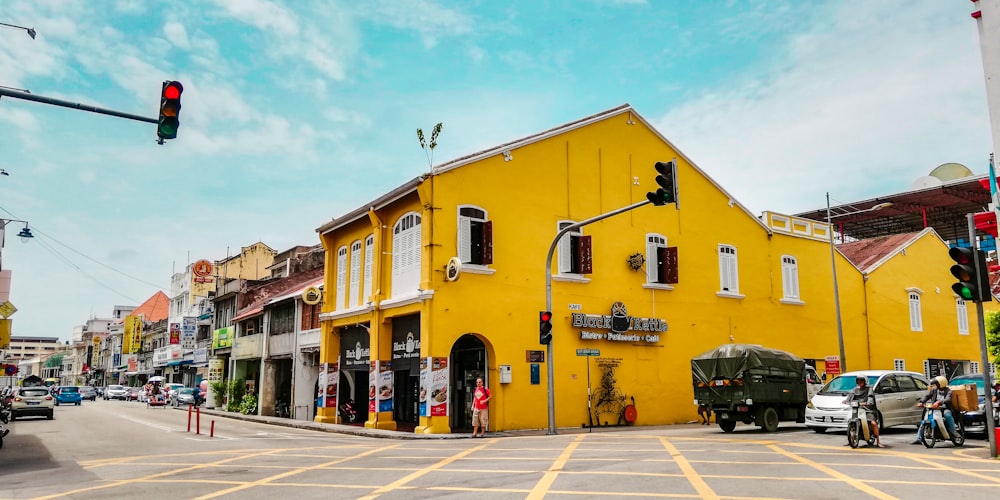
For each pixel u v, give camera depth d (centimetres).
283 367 3584
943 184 4006
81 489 1094
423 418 2177
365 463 1382
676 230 2841
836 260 3412
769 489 966
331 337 2880
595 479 1080
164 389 5569
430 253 2198
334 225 2866
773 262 3161
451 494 974
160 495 1021
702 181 2973
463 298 2239
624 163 2736
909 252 3741
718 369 1997
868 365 3397
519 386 2295
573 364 2434
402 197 2400
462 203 2292
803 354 3173
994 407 1559
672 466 1209
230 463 1412
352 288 2786
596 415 2450
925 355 3666
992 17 1320
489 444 1772
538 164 2489
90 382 10838
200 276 6066
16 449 1792
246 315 3950
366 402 2903
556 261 2467
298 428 2723
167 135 1148
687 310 2802
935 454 1360
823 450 1441
